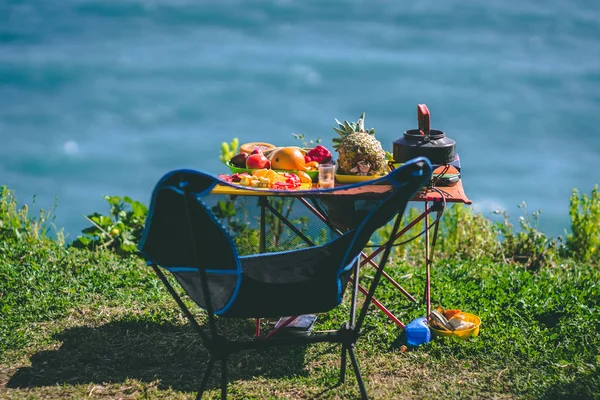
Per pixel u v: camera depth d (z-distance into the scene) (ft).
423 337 13.34
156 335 13.62
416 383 12.63
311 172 13.53
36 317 13.97
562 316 13.94
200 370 12.94
